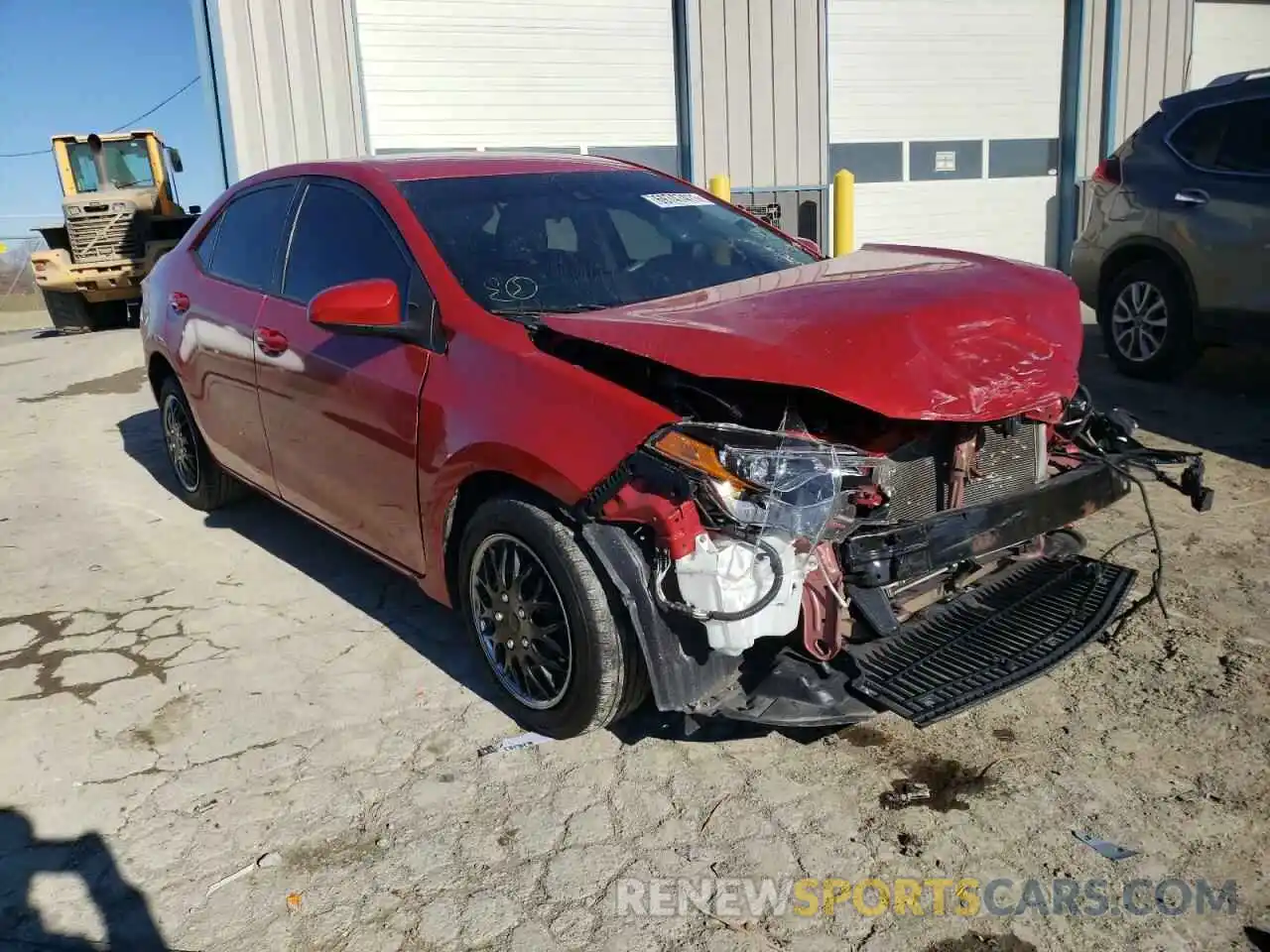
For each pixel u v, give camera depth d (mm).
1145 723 3021
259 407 4133
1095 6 12461
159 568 4602
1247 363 7492
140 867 2605
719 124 11594
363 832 2713
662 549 2561
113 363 9891
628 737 3086
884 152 12289
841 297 2908
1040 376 2779
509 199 3672
